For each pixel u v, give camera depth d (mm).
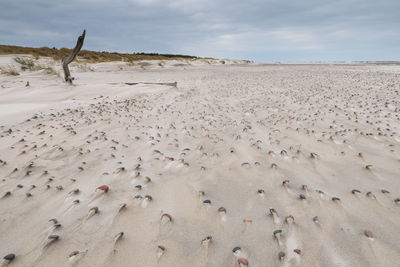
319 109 6234
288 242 1699
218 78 16031
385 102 6797
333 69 22703
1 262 1439
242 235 1771
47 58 21484
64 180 2514
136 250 1596
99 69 22297
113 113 5801
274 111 6281
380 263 1524
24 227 1778
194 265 1499
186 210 2066
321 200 2213
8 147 3318
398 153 3287
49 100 7242
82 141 3693
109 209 2027
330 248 1645
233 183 2568
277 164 3057
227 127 4867
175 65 31016
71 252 1557
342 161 3113
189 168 2906
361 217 1979
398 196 2287
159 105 7109
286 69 24812
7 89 8242
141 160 3082
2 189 2295
